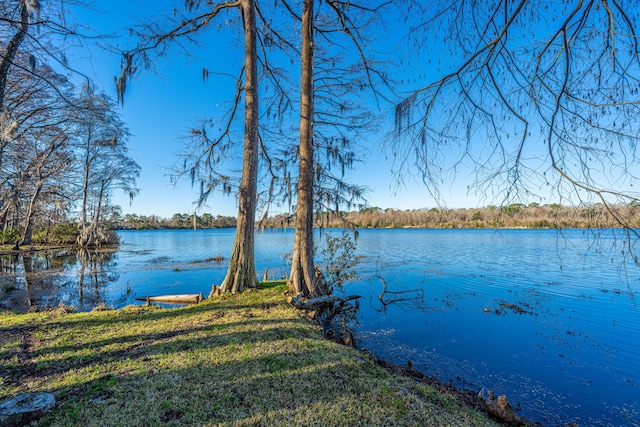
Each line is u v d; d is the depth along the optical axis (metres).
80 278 14.30
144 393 2.94
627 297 10.25
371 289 11.83
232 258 7.75
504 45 2.42
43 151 18.12
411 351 6.02
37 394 2.74
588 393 4.54
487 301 9.88
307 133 7.82
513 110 2.43
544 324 7.62
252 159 7.91
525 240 33.03
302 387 3.14
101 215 32.81
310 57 7.86
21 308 8.67
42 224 29.50
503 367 5.34
